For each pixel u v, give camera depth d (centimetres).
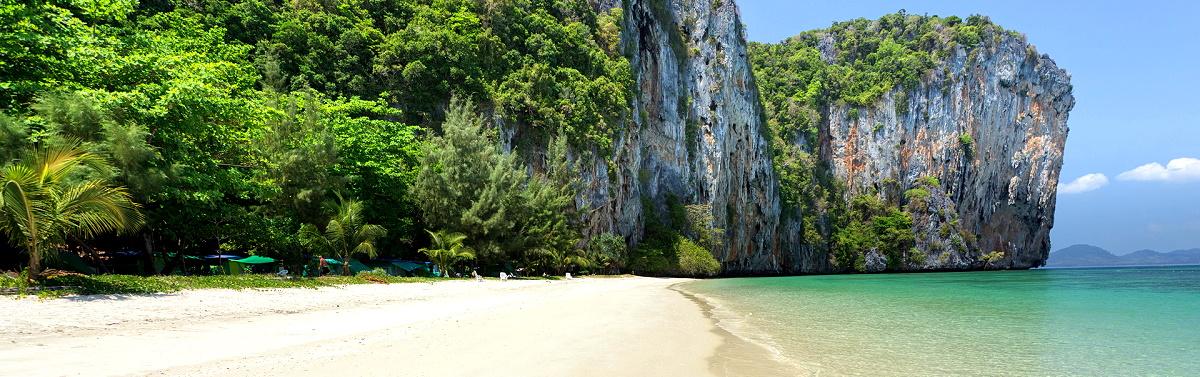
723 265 9138
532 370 886
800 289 4172
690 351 1169
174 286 1836
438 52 5469
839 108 13738
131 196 1916
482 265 4647
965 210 14188
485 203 4303
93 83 2362
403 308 1847
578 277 5503
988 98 14500
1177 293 3528
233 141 2988
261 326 1272
